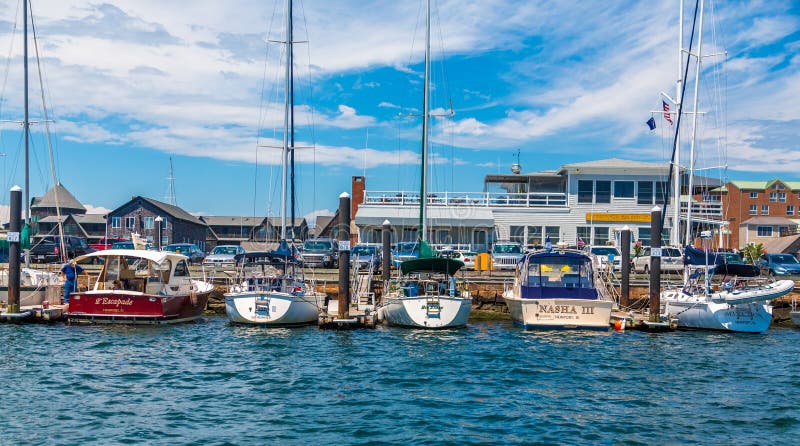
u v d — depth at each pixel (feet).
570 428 46.75
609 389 58.08
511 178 173.17
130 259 100.99
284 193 115.03
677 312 94.79
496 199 161.48
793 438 45.32
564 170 161.99
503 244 136.87
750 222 306.96
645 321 90.27
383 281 107.76
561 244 96.07
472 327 93.56
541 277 94.02
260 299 87.45
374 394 55.57
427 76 115.44
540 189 176.55
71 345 74.28
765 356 74.18
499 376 62.44
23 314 88.17
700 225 162.81
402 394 55.67
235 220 350.84
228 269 123.65
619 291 109.19
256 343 77.56
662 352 75.46
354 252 131.03
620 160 168.35
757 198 350.84
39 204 318.24
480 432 45.75
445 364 67.41
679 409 51.96
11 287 88.53
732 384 60.49
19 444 42.29
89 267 130.93
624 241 104.22
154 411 49.75
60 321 90.68
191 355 70.28
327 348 75.25
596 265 100.68
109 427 45.85
